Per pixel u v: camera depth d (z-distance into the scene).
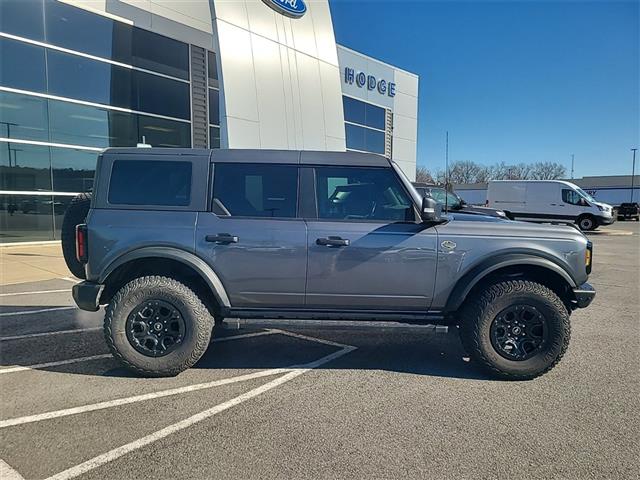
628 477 2.49
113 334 3.73
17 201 11.52
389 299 3.88
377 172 3.96
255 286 3.86
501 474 2.50
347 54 21.84
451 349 4.70
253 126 12.20
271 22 13.05
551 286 4.12
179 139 15.12
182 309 3.78
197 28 15.34
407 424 3.06
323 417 3.14
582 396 3.53
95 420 3.08
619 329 5.47
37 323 5.42
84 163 12.80
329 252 3.81
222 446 2.76
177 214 3.85
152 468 2.53
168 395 3.48
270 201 3.91
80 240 3.83
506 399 3.47
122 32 13.39
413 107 26.89
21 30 11.32
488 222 4.06
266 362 4.26
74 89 12.44
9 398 3.41
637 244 16.92
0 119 11.09
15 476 2.45
